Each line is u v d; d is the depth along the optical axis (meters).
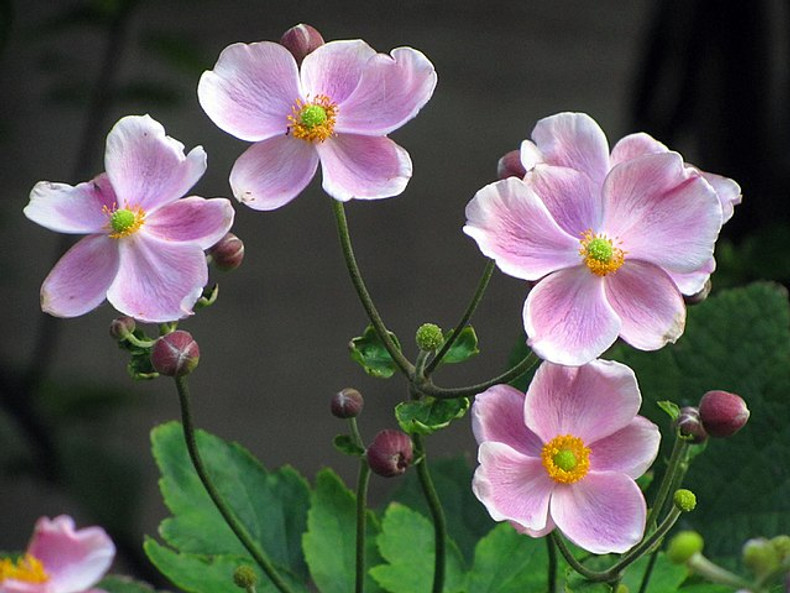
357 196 0.97
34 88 2.50
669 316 0.96
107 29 1.61
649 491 1.07
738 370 1.07
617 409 0.96
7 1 1.29
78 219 0.99
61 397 1.64
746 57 1.39
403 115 0.98
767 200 1.40
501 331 2.66
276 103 0.99
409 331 2.66
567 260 0.96
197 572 1.04
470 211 0.96
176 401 2.60
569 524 0.96
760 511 1.07
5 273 2.23
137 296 0.97
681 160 0.96
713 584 1.03
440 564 1.00
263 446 2.61
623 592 0.96
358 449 0.99
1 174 2.53
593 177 0.98
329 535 1.05
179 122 2.62
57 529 0.90
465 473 1.10
